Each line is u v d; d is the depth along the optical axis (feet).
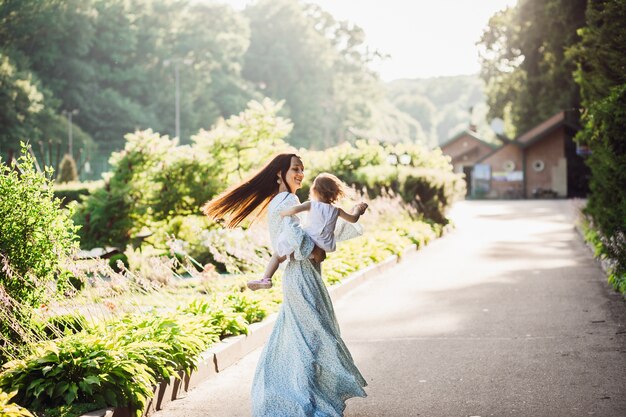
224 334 28.50
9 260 21.75
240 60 370.94
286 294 18.79
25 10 240.53
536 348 27.27
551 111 208.44
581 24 122.01
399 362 26.03
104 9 275.39
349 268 47.57
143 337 23.76
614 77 52.80
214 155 62.13
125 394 19.79
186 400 22.39
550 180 211.20
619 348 26.71
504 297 39.60
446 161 106.83
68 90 260.83
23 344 22.03
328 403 18.15
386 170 86.63
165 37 315.99
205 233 42.83
